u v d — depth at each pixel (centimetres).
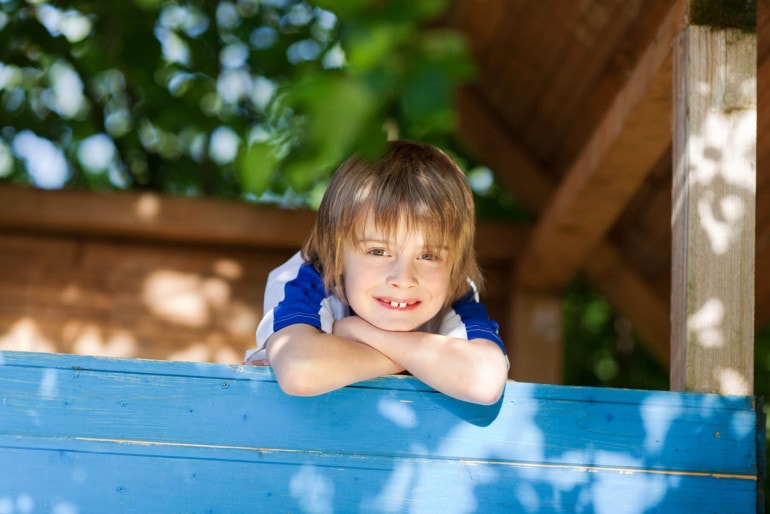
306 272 249
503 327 512
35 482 212
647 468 219
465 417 218
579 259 471
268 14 557
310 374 210
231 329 477
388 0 152
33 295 464
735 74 246
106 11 518
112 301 470
